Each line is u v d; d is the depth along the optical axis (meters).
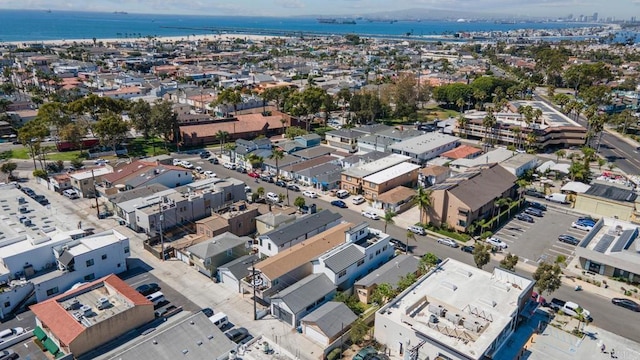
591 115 168.00
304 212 106.31
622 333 67.25
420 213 104.56
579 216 109.06
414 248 93.31
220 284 79.69
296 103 188.12
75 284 76.50
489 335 56.03
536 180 131.12
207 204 103.12
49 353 61.03
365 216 108.25
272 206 109.25
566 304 71.62
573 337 62.84
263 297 72.56
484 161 132.50
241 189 110.50
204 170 138.25
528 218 106.19
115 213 104.50
